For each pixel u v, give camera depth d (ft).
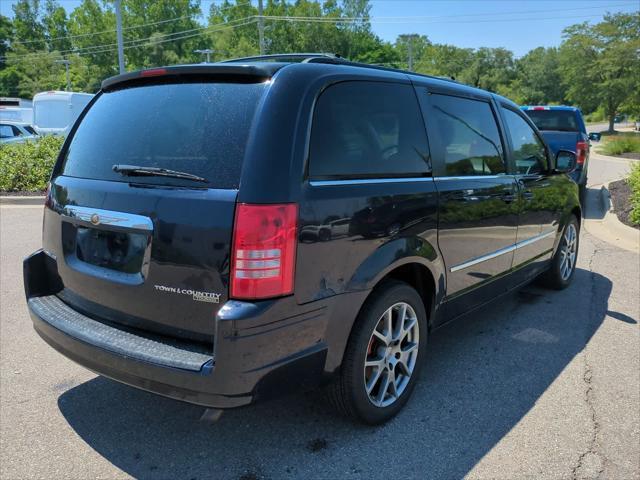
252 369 7.65
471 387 11.59
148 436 9.75
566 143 31.89
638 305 16.81
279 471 8.80
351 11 250.98
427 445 9.52
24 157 38.60
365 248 9.00
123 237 8.80
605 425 10.17
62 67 242.37
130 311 8.82
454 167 11.60
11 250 22.48
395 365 10.27
